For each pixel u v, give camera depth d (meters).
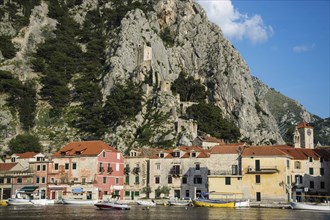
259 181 120.81
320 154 139.25
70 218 73.50
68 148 148.38
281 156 120.19
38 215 79.69
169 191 143.38
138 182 150.62
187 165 143.12
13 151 188.50
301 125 195.00
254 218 76.75
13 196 135.12
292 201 113.12
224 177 123.81
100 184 141.12
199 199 120.25
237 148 128.00
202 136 190.75
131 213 89.25
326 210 102.81
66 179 142.00
